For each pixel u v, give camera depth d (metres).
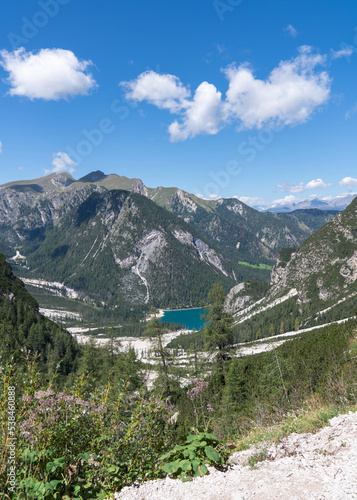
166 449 5.18
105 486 4.09
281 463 4.71
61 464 3.77
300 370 15.95
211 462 4.88
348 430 5.46
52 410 4.07
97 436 4.46
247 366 28.55
